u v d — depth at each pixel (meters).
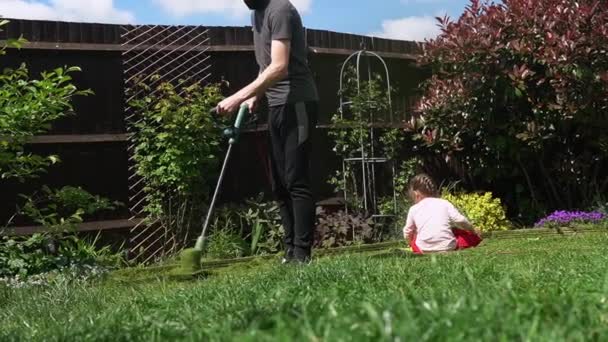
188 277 4.77
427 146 9.23
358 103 8.73
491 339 1.64
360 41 9.08
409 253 5.38
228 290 3.22
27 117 5.78
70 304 3.99
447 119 9.04
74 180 7.33
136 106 7.53
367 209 8.67
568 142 9.12
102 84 7.51
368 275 3.41
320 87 8.74
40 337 2.56
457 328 1.72
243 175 8.09
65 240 6.87
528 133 8.56
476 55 8.71
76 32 7.41
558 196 9.23
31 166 6.78
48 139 7.18
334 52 8.77
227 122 7.79
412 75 9.58
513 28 8.73
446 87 8.90
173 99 7.55
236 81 8.15
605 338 1.71
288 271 3.91
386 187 9.01
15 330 2.98
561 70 8.34
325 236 7.97
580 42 8.21
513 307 1.97
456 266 3.57
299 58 4.93
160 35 7.81
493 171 9.14
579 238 6.77
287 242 5.24
